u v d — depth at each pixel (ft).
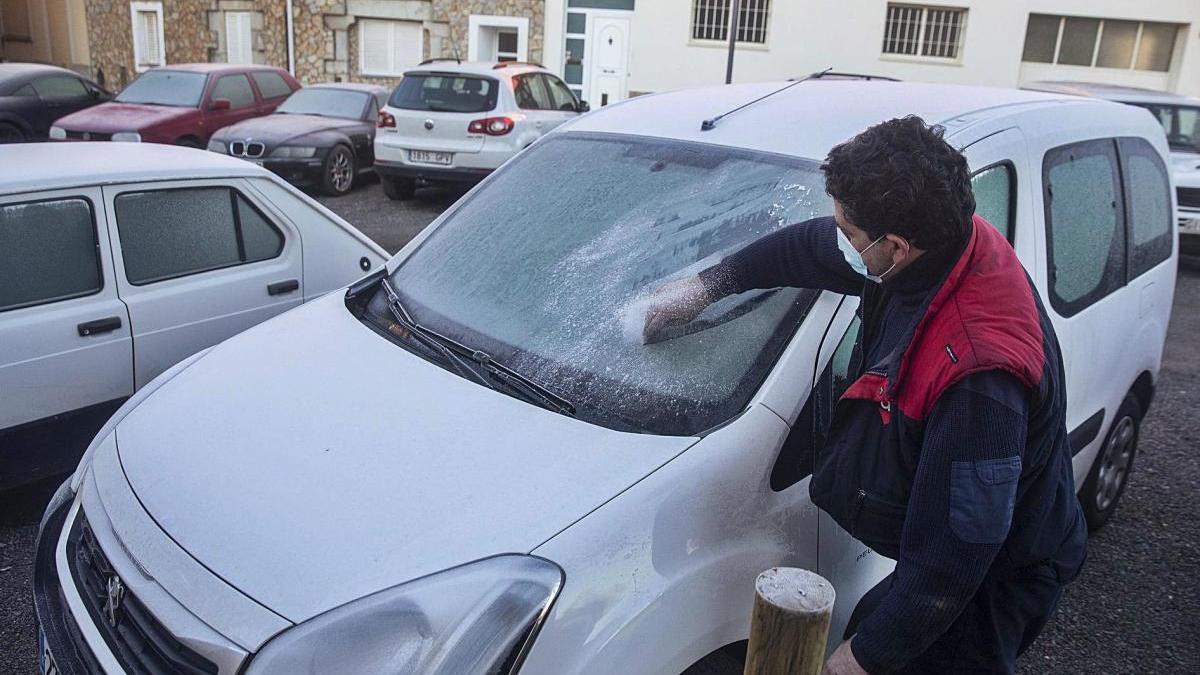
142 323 12.64
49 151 13.74
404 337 8.54
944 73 55.57
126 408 8.62
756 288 7.40
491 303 8.59
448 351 8.09
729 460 6.69
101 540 6.82
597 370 7.52
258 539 6.25
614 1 55.88
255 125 38.34
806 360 7.18
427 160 36.11
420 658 5.55
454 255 9.49
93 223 12.25
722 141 9.12
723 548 6.62
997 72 55.47
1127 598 12.01
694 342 7.48
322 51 58.75
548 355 7.79
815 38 54.60
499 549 5.94
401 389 7.64
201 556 6.24
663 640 6.16
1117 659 10.77
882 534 6.08
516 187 10.02
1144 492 15.21
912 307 5.90
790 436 7.01
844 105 9.35
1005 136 9.21
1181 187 34.30
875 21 54.39
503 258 9.07
